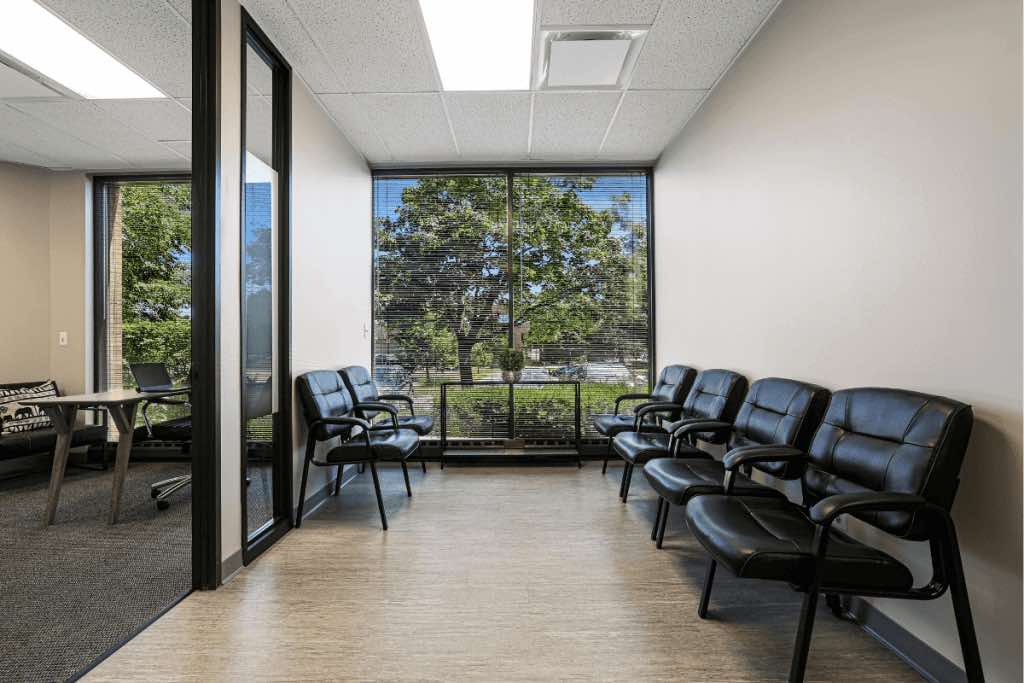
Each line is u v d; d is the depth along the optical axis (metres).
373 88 3.14
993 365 1.35
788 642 1.71
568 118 3.59
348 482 3.70
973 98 1.39
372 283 4.51
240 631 1.76
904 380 1.65
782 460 1.82
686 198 3.70
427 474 3.92
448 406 4.44
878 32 1.74
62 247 4.52
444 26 2.53
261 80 2.83
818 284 2.10
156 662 1.59
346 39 2.63
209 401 2.06
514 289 4.51
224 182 2.14
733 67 2.90
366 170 4.36
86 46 2.67
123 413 3.00
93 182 4.59
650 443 2.87
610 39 2.65
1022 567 1.28
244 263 2.30
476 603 1.96
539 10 2.41
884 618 1.71
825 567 1.31
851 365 1.90
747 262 2.73
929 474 1.33
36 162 4.36
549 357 4.49
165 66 2.87
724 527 1.53
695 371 3.42
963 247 1.43
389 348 4.52
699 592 2.05
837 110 1.97
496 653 1.64
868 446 1.56
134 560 2.41
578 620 1.84
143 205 4.62
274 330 2.72
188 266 4.64
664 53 2.79
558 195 4.54
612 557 2.38
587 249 4.54
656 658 1.62
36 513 3.11
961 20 1.43
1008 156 1.30
